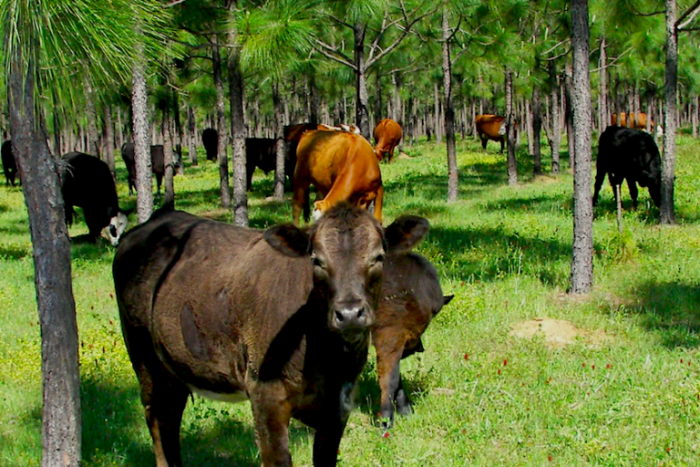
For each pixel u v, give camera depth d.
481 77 31.94
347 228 3.83
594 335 8.39
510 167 22.39
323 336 3.95
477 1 17.11
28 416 6.27
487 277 11.09
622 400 6.23
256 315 4.18
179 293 4.63
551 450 5.44
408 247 4.08
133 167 25.78
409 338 6.02
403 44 22.56
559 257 12.20
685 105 63.94
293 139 24.52
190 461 5.42
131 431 6.02
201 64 24.14
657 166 16.14
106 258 13.83
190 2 9.81
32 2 3.90
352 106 50.44
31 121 4.26
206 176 32.47
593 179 23.30
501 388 6.68
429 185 23.00
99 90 4.39
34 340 8.10
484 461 5.28
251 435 5.94
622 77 29.50
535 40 22.98
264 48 8.70
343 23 14.66
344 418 4.18
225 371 4.46
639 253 12.03
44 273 4.36
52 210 4.36
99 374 7.14
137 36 4.35
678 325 8.65
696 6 14.15
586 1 9.68
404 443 5.66
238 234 4.84
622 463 5.13
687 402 6.16
